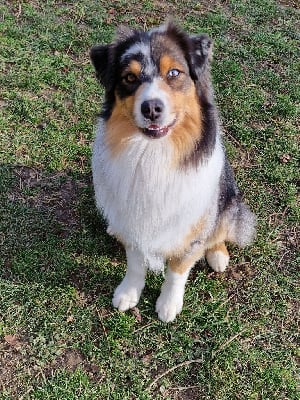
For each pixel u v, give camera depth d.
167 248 0.73
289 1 1.48
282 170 1.02
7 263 0.85
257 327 0.80
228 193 0.79
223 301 0.83
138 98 0.62
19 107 1.07
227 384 0.73
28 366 0.73
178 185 0.67
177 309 0.79
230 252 0.90
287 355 0.77
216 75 1.20
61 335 0.77
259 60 1.27
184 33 0.65
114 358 0.75
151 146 0.65
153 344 0.77
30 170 0.98
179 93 0.63
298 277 0.87
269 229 0.93
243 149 1.06
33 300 0.80
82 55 1.23
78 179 0.98
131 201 0.69
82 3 1.38
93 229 0.90
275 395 0.72
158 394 0.72
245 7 1.43
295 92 1.18
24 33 1.26
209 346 0.77
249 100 1.15
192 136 0.65
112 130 0.67
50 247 0.87
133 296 0.80
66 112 1.08
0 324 0.77
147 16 1.37
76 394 0.71
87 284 0.83
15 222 0.90
